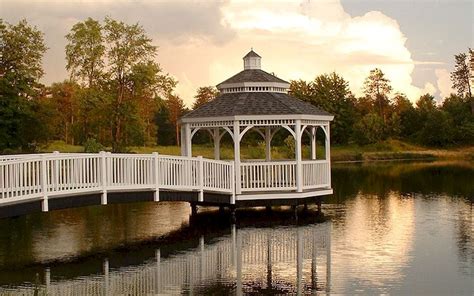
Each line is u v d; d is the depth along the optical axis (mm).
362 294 11328
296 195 21000
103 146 42562
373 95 91938
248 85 22125
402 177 37344
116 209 24281
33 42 42875
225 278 12812
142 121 42688
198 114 21750
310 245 15945
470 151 71688
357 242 16156
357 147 75438
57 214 22844
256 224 19719
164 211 23484
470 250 14945
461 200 24828
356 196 27047
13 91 40938
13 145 41094
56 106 55406
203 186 19703
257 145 58656
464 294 11234
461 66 88125
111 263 14461
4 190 14633
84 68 41906
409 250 15047
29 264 14391
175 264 14234
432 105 89000
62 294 11805
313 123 22266
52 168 15844
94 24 41688
